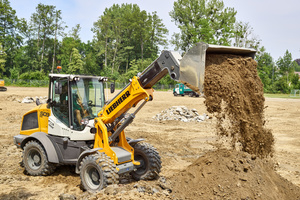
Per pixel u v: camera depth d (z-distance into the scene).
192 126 15.45
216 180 5.48
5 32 79.88
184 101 30.81
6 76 72.56
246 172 5.53
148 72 5.71
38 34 81.50
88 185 5.66
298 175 7.65
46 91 38.88
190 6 63.06
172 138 12.41
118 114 6.20
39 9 79.06
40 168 6.92
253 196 5.09
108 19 89.88
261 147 6.38
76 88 6.71
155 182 6.03
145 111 22.27
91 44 100.12
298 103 30.53
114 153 5.79
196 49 5.21
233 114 5.82
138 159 6.64
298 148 10.96
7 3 78.81
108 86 7.42
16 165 8.02
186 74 5.31
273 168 6.68
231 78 5.73
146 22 90.50
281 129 15.23
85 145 6.54
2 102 22.89
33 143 6.98
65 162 6.70
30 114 7.57
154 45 95.56
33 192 5.99
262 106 6.32
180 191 5.59
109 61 93.81
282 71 91.31
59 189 6.18
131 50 94.56
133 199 4.71
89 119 6.74
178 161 8.82
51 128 6.88
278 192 5.47
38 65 80.38
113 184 5.36
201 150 10.29
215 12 59.19
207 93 5.57
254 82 6.11
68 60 84.88
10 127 14.16
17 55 80.75
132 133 13.33
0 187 6.27
